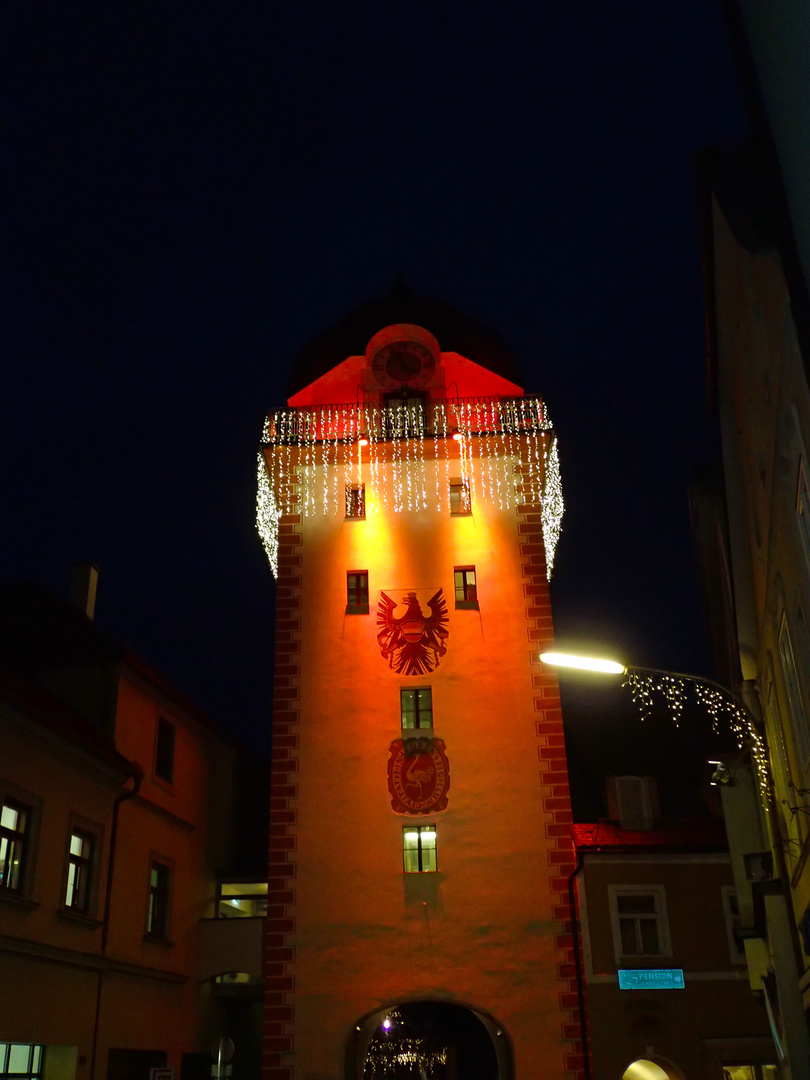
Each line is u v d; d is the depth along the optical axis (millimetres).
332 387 33562
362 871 26562
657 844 29703
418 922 25953
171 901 28797
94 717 26656
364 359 33812
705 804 31375
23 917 21484
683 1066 27109
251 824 36094
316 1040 25047
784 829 17828
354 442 31844
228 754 34688
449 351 33844
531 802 27016
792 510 12688
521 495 31000
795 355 10781
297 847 26906
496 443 31625
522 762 27484
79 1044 23125
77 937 23562
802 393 10656
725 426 18703
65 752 23766
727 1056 27203
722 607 24875
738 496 18938
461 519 30766
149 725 28797
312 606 29781
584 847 29484
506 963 25469
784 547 13867
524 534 30438
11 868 21484
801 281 10312
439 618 29312
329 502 31234
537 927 25734
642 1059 27250
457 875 26359
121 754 26531
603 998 27750
